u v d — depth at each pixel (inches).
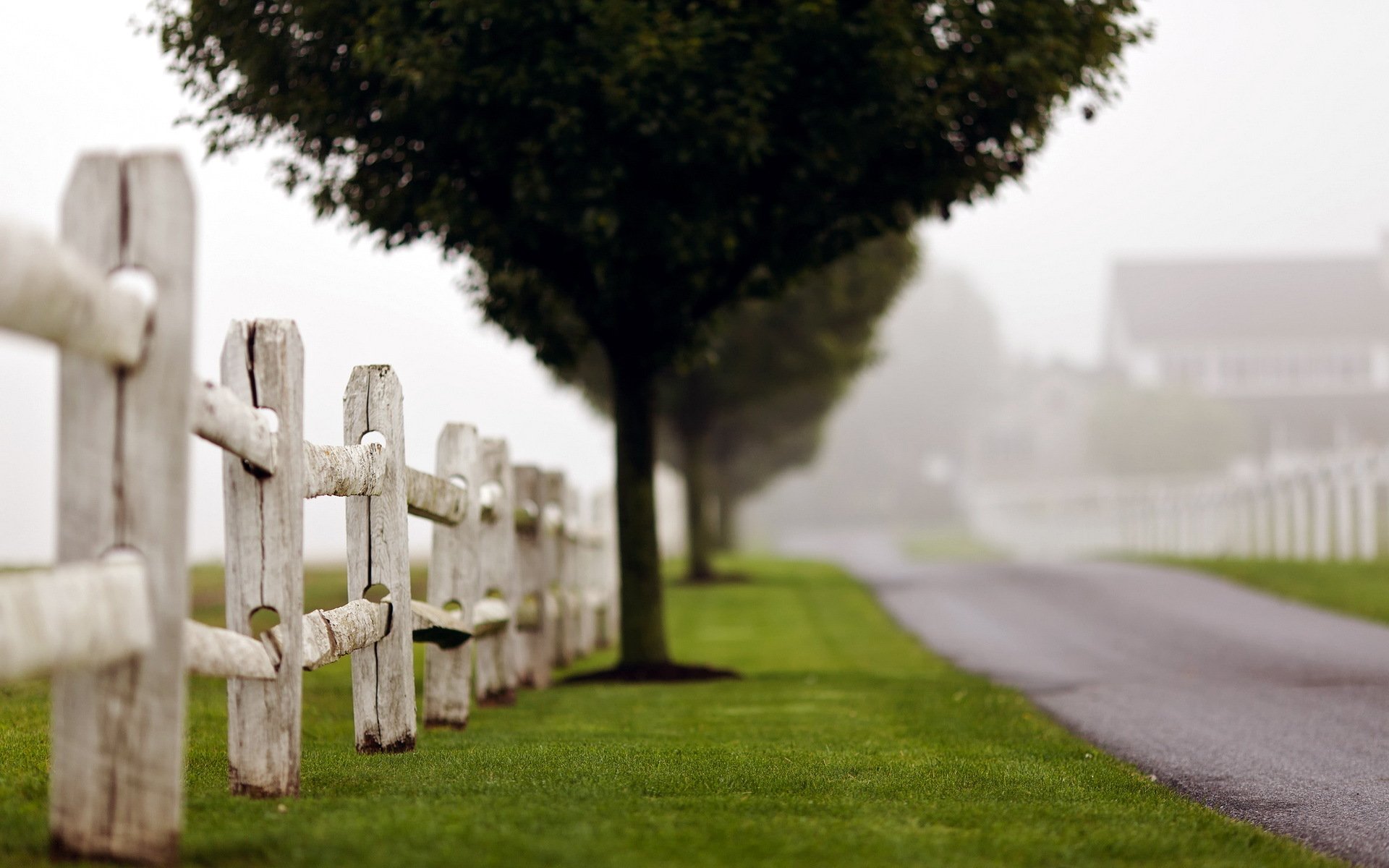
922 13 605.3
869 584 1453.0
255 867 206.7
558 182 576.4
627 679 665.6
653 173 586.9
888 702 553.3
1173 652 762.2
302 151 614.2
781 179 631.2
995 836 259.3
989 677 671.8
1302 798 352.8
